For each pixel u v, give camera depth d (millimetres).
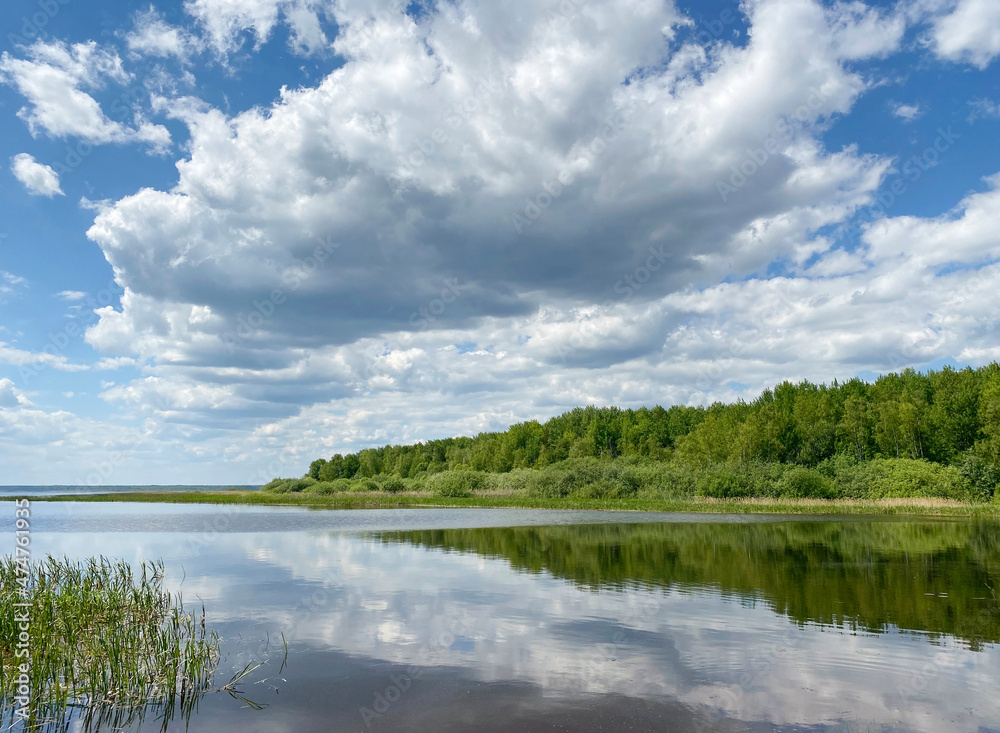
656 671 12227
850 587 20688
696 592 19891
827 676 11953
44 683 11039
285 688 11406
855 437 85688
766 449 87375
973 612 17109
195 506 75500
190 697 11031
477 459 117688
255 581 21844
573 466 84562
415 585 21094
